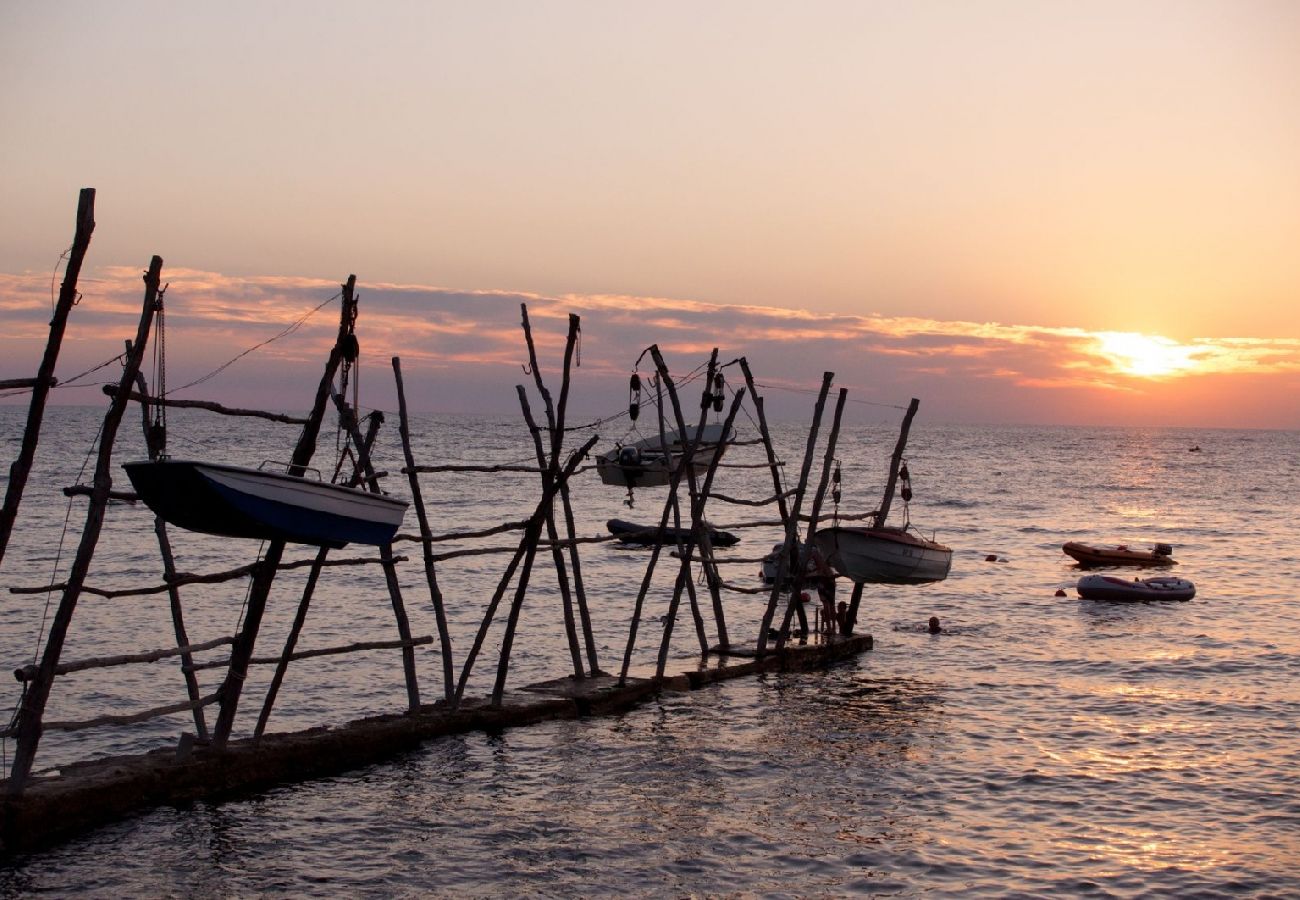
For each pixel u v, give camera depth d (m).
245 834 15.34
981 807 16.97
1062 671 26.83
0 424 184.12
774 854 15.06
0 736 14.48
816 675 26.02
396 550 50.03
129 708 22.00
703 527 26.61
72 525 56.31
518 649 28.48
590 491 93.12
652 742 20.08
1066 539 61.28
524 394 22.34
